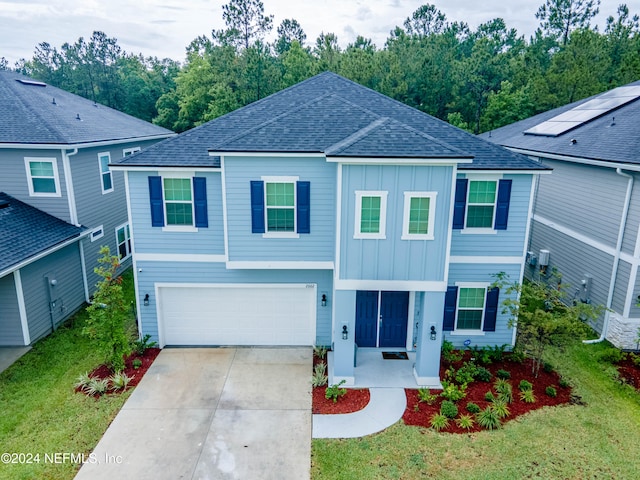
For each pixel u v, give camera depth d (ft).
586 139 51.60
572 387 36.35
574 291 50.72
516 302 37.96
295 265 39.63
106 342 36.19
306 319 43.09
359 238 33.99
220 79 141.18
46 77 210.18
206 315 43.09
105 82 198.39
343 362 36.32
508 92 119.14
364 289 35.09
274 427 31.40
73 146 48.19
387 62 142.31
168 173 38.91
